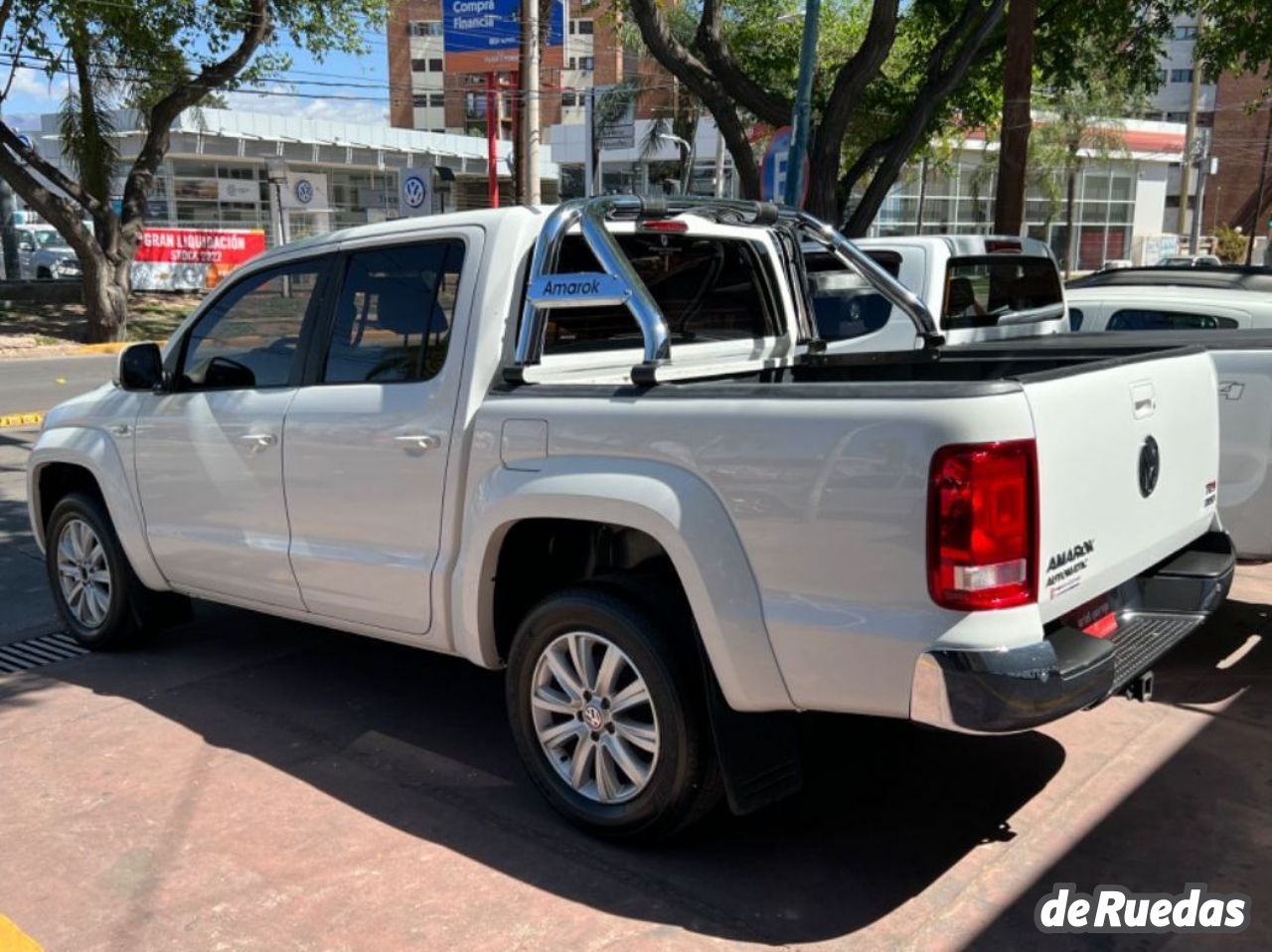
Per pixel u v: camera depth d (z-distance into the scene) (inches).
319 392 170.1
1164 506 140.2
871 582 114.7
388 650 217.2
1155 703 183.8
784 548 120.1
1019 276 298.2
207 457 185.0
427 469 153.8
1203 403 150.8
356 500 163.8
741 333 187.6
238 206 1558.8
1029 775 158.7
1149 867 134.5
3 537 305.7
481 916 126.1
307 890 132.0
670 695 131.0
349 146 1595.7
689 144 1236.5
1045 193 1707.7
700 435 126.0
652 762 135.4
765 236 188.9
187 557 193.3
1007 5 566.3
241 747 172.1
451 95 2490.2
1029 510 111.6
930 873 134.0
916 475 110.8
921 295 272.7
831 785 157.2
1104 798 151.6
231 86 872.9
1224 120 2498.8
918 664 111.7
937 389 111.8
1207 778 156.7
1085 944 119.5
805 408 118.6
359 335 167.0
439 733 177.3
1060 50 618.2
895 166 552.4
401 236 163.0
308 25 847.7
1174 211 2566.4
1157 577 145.4
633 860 138.2
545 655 144.9
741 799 129.1
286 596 178.9
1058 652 117.3
